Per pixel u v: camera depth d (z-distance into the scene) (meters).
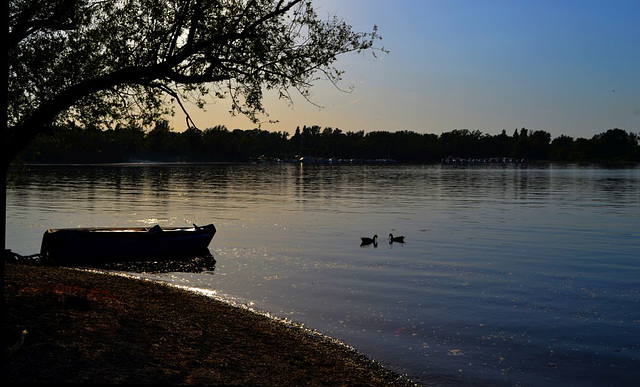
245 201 62.06
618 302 19.44
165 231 27.64
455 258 28.11
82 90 11.23
